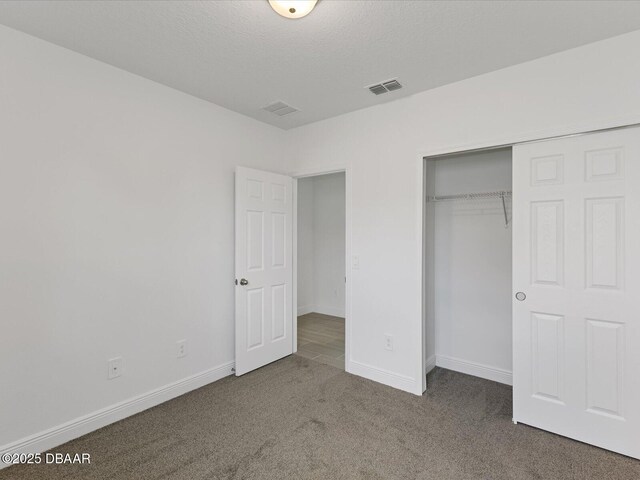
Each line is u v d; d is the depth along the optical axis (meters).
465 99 2.55
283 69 2.41
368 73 2.46
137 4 1.73
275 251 3.52
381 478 1.83
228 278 3.18
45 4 1.73
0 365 1.91
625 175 1.99
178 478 1.83
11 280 1.95
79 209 2.22
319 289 5.74
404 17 1.83
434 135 2.70
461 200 3.22
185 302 2.83
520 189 2.34
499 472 1.87
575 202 2.14
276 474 1.86
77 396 2.21
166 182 2.69
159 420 2.40
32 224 2.02
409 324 2.83
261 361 3.37
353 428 2.30
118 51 2.18
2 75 1.91
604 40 2.04
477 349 3.16
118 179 2.41
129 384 2.47
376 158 3.02
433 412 2.51
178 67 2.39
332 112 3.21
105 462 1.96
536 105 2.26
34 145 2.03
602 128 2.04
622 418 2.01
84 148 2.23
